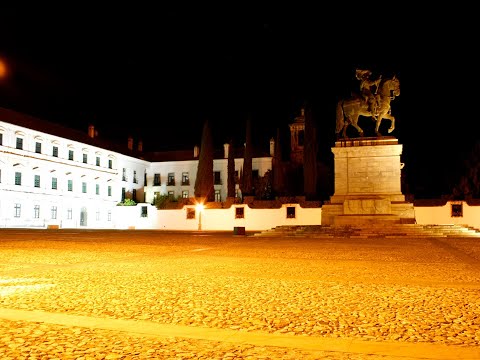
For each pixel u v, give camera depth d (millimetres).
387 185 34000
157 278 11062
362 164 34438
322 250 19688
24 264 14109
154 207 56719
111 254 17781
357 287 9719
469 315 7055
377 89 35094
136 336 5863
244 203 49656
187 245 23219
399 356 5047
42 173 66062
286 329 6242
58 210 68500
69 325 6430
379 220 32656
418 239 27891
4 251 18922
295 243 24703
